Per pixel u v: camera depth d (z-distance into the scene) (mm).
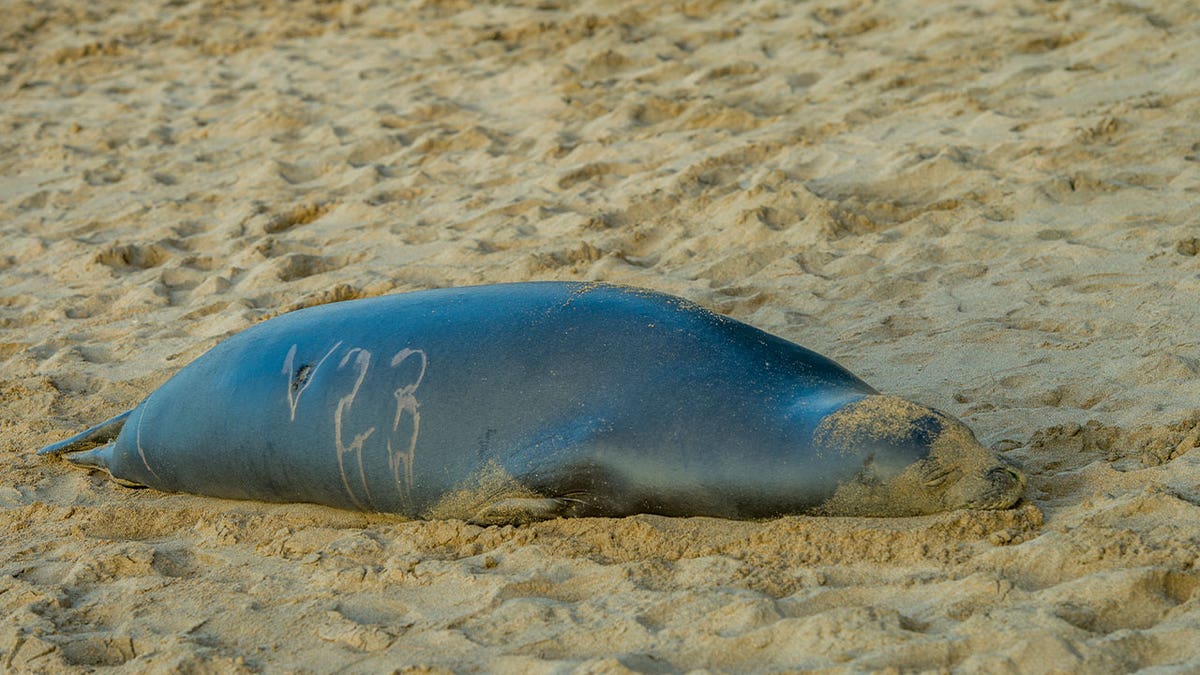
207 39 19547
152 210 12312
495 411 5586
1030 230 9055
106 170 13859
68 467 7020
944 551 4941
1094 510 5121
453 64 16359
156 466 6473
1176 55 12289
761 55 14688
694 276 9164
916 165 10531
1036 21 14172
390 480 5773
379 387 5793
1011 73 12656
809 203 10102
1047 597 4496
